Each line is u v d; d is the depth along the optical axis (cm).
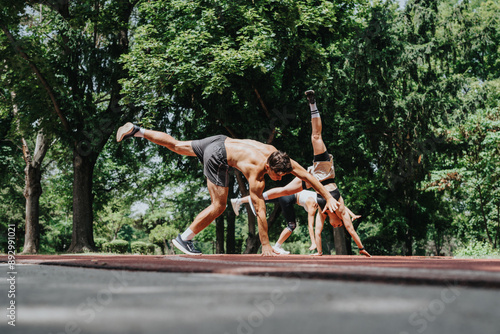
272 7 1769
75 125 2045
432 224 3300
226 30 1805
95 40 2170
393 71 2022
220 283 222
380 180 2362
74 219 2116
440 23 2452
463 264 358
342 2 2053
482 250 1566
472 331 110
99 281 248
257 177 641
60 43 2031
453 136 2159
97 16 2016
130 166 2694
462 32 2486
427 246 4456
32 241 2280
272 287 201
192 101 1914
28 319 130
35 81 1955
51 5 2016
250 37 1747
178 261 462
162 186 2903
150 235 3850
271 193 886
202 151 693
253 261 449
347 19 2038
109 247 3800
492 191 2230
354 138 1970
